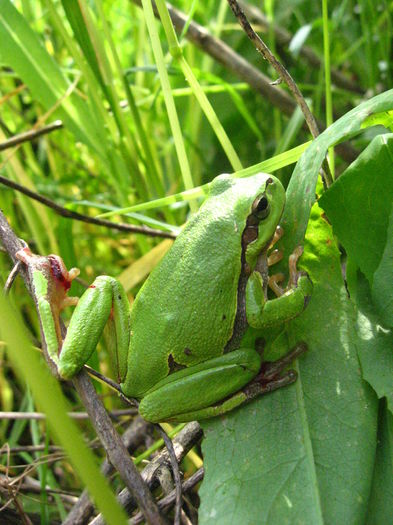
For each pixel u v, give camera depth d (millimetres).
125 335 85
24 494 106
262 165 95
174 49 102
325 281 85
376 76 156
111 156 133
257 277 85
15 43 125
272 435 76
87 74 127
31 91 128
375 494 71
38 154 182
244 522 69
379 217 76
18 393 139
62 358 77
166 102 104
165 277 85
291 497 70
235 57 141
